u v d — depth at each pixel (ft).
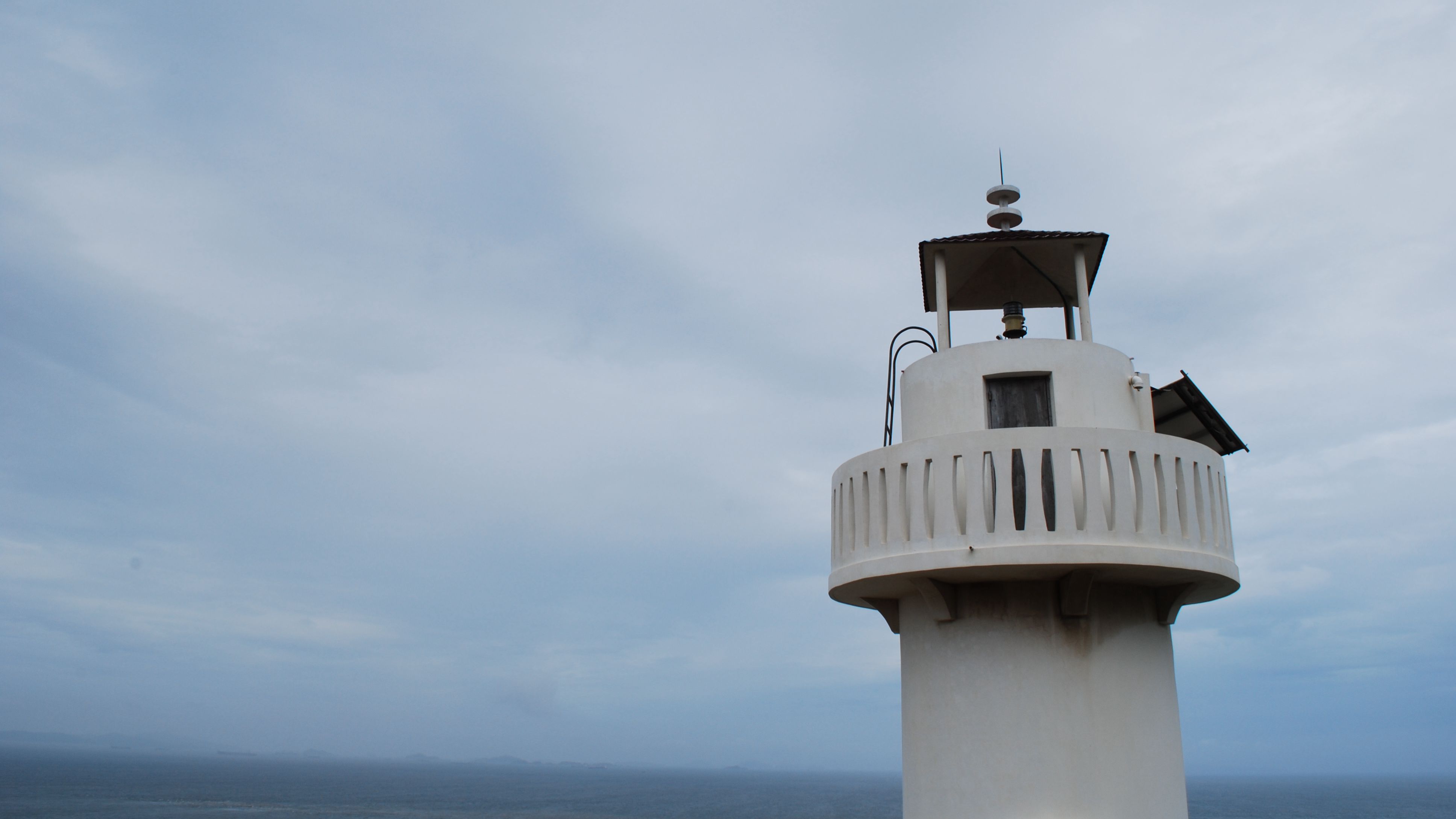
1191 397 49.85
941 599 41.88
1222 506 41.98
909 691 45.24
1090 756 39.86
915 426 47.67
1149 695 42.14
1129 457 39.37
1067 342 45.24
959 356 46.03
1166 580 41.27
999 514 38.83
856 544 43.39
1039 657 41.01
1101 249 51.80
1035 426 43.80
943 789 41.83
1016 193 52.95
